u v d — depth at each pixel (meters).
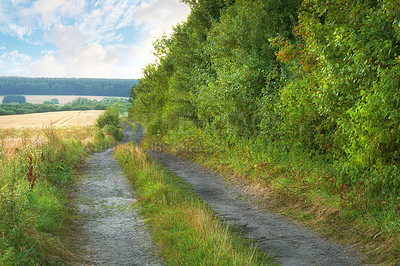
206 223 6.44
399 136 6.11
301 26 9.59
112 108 49.66
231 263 4.64
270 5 15.16
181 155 20.36
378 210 6.30
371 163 6.77
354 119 7.06
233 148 14.98
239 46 15.69
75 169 14.16
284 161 10.95
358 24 7.34
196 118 23.77
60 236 6.04
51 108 150.62
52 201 7.63
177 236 6.07
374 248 5.32
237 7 16.80
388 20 6.36
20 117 91.88
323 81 8.12
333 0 8.02
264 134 13.33
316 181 8.55
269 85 13.93
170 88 26.67
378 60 6.45
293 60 11.45
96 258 5.32
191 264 4.83
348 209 6.79
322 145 9.79
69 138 25.42
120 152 21.06
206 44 18.47
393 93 6.02
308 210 7.63
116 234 6.71
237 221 7.60
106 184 12.20
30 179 7.83
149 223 7.45
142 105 37.25
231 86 14.53
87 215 8.09
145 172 12.83
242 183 11.26
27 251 4.49
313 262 5.05
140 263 5.15
